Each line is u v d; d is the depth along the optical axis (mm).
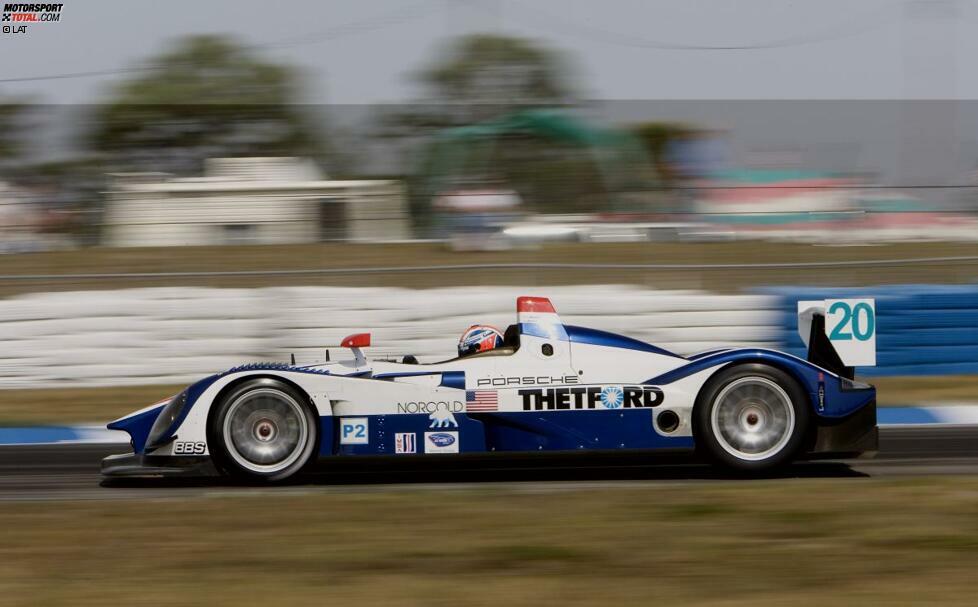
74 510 17469
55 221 43969
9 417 28891
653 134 48688
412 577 13242
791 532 15102
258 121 51594
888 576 12992
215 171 45969
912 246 43594
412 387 18781
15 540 15492
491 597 12359
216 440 18562
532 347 19203
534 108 50719
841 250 43250
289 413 18766
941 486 18031
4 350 32375
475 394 18719
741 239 45125
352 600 12297
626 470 20484
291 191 45250
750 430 18719
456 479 19984
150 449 18984
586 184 48969
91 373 32562
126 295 33281
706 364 18734
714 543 14602
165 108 50906
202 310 32750
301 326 32750
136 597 12508
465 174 48969
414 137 51500
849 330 19906
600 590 12602
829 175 46188
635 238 46500
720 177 47500
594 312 32812
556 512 16547
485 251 44719
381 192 46438
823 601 12023
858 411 18766
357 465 21234
